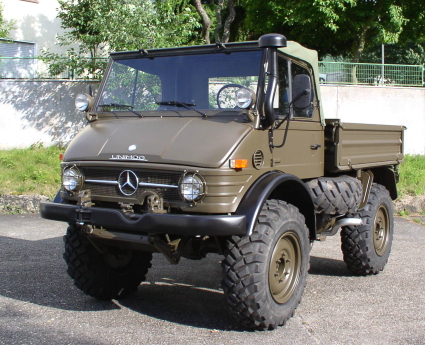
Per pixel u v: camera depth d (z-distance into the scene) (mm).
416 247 7812
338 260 7105
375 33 20656
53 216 4348
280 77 4715
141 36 13930
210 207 3887
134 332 4223
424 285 5816
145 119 4672
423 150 15148
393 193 7156
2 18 17641
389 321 4602
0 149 14109
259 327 4191
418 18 20750
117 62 5203
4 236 8180
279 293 4352
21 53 18984
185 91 4746
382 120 15062
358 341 4109
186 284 5797
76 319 4523
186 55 4852
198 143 4074
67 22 15383
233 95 4504
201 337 4125
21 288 5434
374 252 6102
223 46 4688
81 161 4375
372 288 5695
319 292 5527
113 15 13836
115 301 5109
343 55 24281
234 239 4086
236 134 4117
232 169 3949
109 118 4914
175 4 17703
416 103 15094
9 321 4422
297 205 4812
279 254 4281
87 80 14461
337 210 5195
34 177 11312
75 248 4816
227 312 4797
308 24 20750
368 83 15305
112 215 4043
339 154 5363
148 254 5426
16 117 14258
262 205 3975
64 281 5746
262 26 21719
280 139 4586
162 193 4043
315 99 5297
